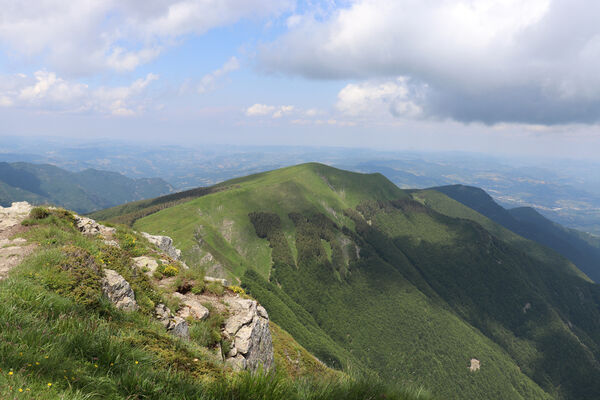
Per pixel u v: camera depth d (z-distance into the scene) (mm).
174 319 12227
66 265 9664
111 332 6828
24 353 4785
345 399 5246
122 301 10688
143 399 4855
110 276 11125
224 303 16797
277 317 165750
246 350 14031
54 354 5027
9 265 10289
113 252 14711
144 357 6148
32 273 8523
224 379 5480
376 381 5926
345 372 6262
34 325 5676
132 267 14320
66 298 8023
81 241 14656
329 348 160125
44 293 7238
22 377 4242
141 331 8383
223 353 13047
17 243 13125
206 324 13602
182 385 5379
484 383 190750
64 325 6129
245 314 16375
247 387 4977
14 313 5832
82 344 5707
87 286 9008
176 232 194250
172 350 7723
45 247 12562
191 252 171250
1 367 4312
